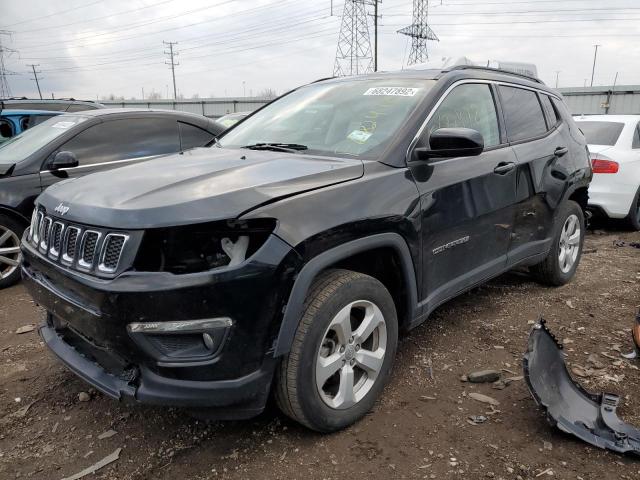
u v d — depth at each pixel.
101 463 2.46
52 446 2.59
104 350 2.33
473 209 3.32
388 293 2.77
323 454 2.48
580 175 4.68
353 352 2.63
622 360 3.37
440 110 3.26
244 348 2.20
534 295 4.57
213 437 2.63
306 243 2.30
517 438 2.58
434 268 3.09
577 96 31.69
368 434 2.62
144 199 2.28
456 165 3.23
